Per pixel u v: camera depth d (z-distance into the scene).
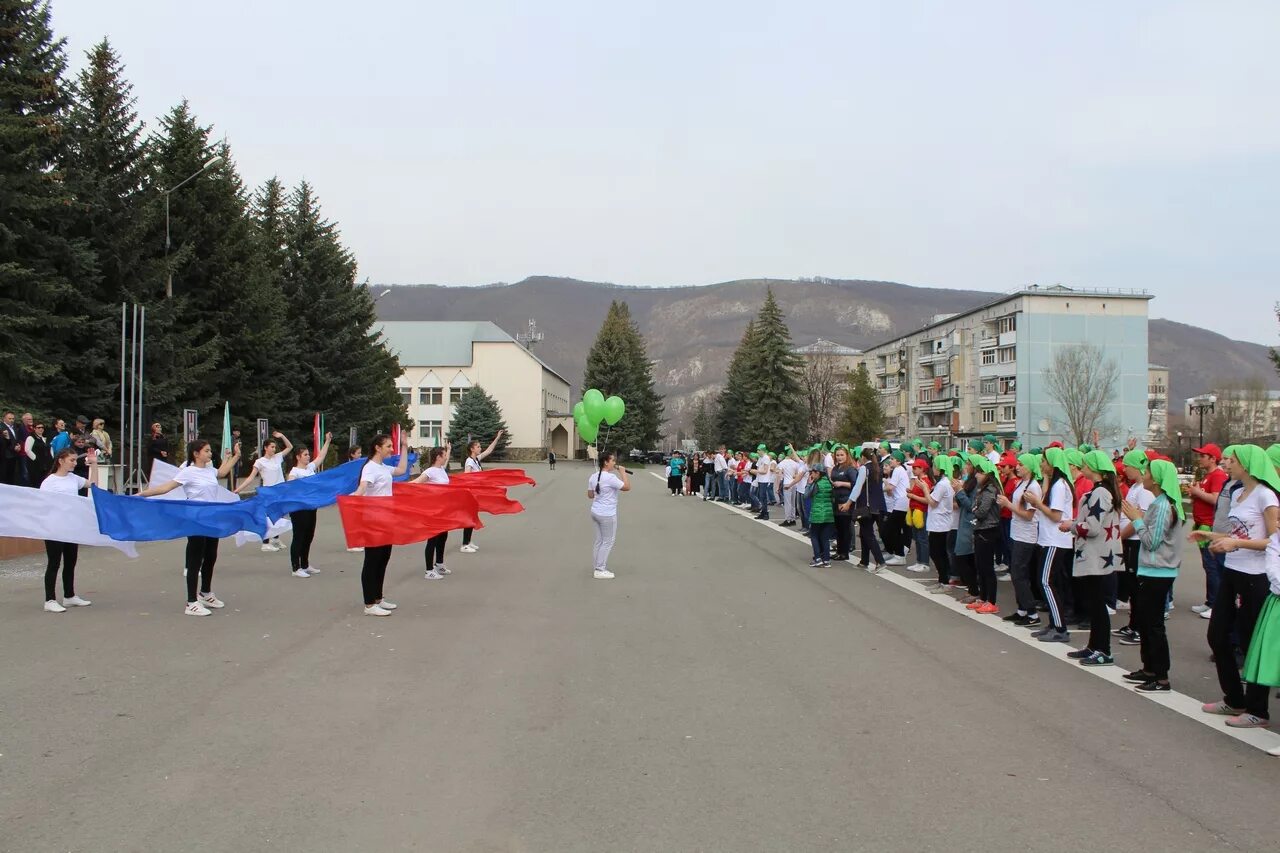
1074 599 10.46
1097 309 76.69
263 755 5.61
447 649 8.66
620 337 99.50
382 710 6.60
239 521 10.39
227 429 26.16
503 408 103.38
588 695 7.05
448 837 4.43
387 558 10.53
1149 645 7.58
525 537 19.95
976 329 84.75
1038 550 10.30
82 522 10.46
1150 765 5.62
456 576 13.74
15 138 24.16
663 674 7.77
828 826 4.61
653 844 4.37
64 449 10.80
